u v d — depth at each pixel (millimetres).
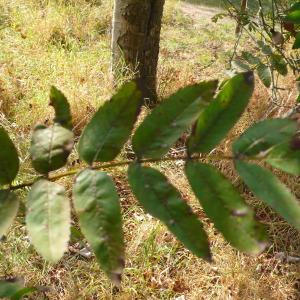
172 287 2502
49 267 2463
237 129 3494
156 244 2662
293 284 2541
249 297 2416
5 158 916
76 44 5148
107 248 790
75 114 3604
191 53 5633
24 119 3547
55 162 895
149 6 3826
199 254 786
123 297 2361
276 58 2533
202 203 801
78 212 807
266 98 3779
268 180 792
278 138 812
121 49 3938
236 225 780
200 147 846
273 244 2750
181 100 848
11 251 2457
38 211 816
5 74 4133
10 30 5219
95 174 831
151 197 817
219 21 7094
